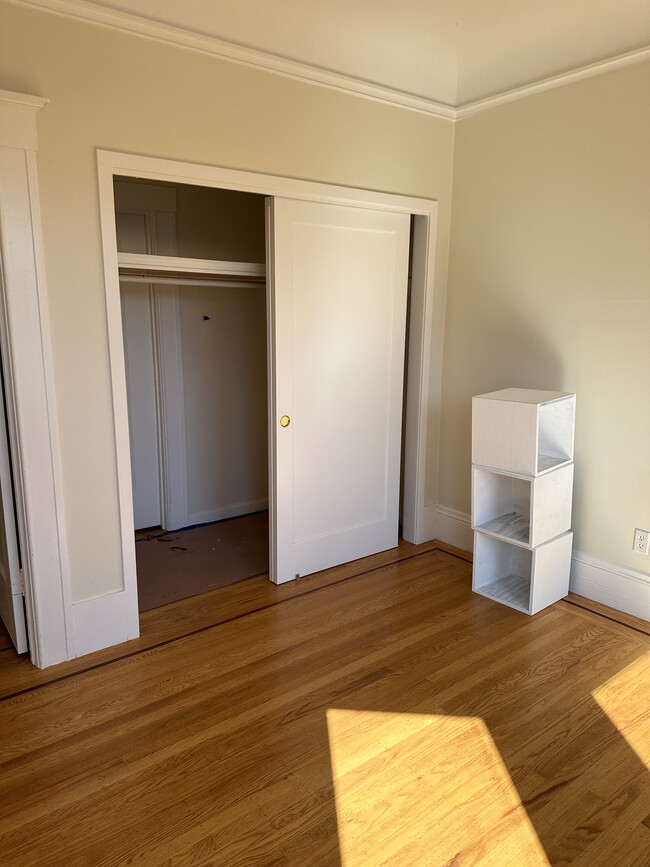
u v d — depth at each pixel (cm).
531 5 258
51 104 213
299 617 285
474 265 332
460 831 171
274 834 170
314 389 308
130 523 257
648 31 249
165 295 362
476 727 212
